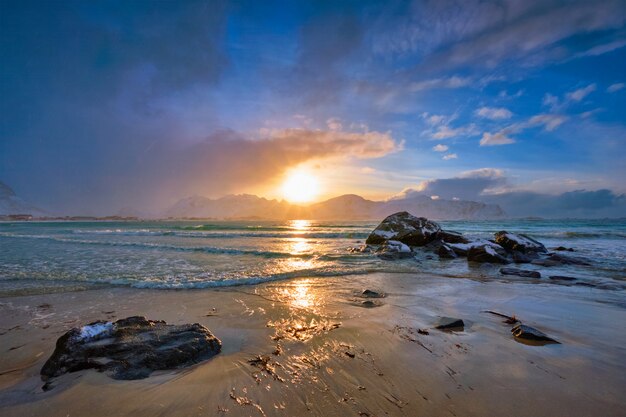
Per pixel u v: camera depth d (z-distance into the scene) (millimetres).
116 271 10648
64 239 24266
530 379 3434
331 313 6043
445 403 2973
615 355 4074
